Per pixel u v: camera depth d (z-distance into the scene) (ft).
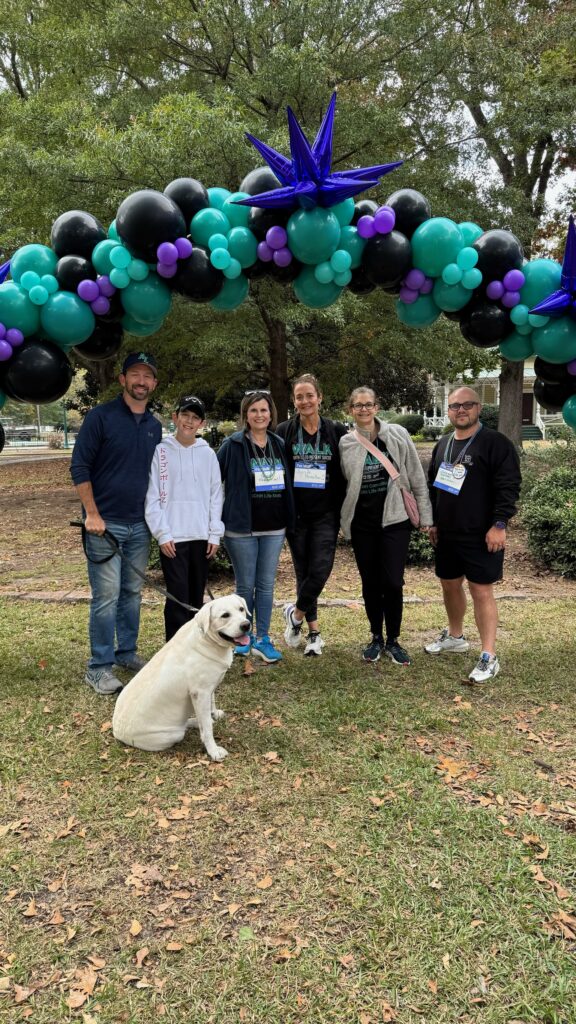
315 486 14.58
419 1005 6.43
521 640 16.72
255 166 25.63
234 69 36.17
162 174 24.52
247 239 12.29
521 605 19.93
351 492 14.32
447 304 13.34
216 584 22.12
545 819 9.28
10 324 11.95
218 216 12.19
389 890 7.93
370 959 6.96
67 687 13.91
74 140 26.91
